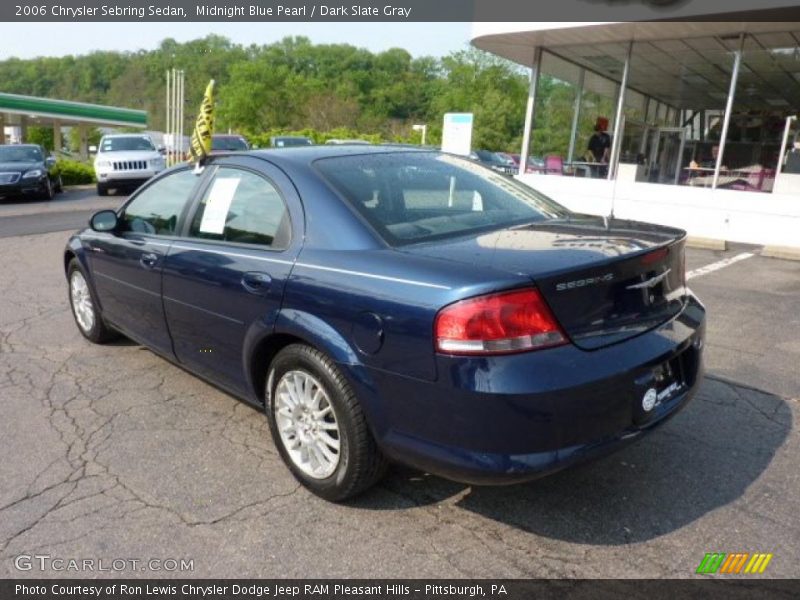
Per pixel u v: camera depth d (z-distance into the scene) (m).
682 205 11.08
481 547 2.70
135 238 4.20
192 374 4.41
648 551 2.65
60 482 3.20
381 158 3.51
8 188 16.05
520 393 2.33
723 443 3.51
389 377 2.61
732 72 12.45
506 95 55.19
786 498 3.00
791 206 9.96
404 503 3.01
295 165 3.30
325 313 2.82
